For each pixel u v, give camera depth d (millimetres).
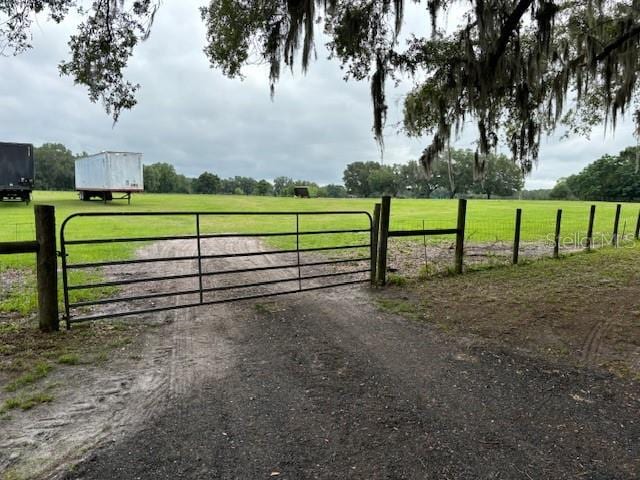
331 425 2607
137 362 3547
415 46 6500
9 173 22750
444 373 3385
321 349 3898
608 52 6891
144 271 7555
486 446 2393
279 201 39938
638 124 9258
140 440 2426
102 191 28328
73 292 5848
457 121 7395
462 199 7152
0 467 2162
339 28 6129
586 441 2451
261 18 5539
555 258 9000
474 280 6805
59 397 2916
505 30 5922
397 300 5637
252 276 7281
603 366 3535
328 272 7605
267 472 2154
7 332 4168
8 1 4934
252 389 3088
